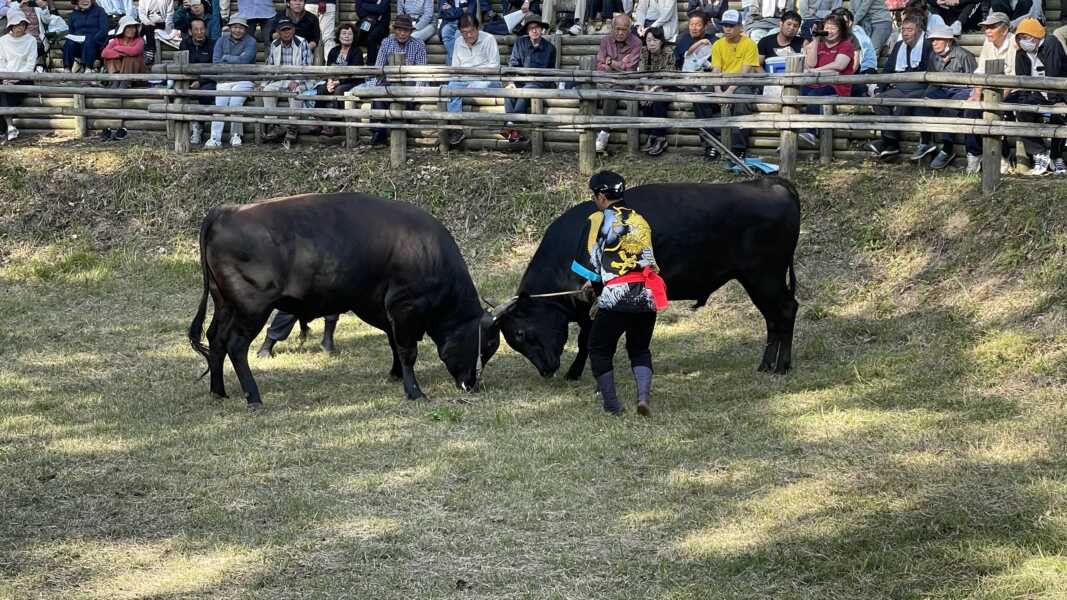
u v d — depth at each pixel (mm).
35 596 7473
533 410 11312
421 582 7746
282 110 18266
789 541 8180
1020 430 10156
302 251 11219
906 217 15070
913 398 11250
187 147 18828
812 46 16875
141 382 12398
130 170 18391
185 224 17797
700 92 17422
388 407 11469
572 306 11961
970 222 14414
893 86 16406
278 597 7535
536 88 17812
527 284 12055
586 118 17125
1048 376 11352
